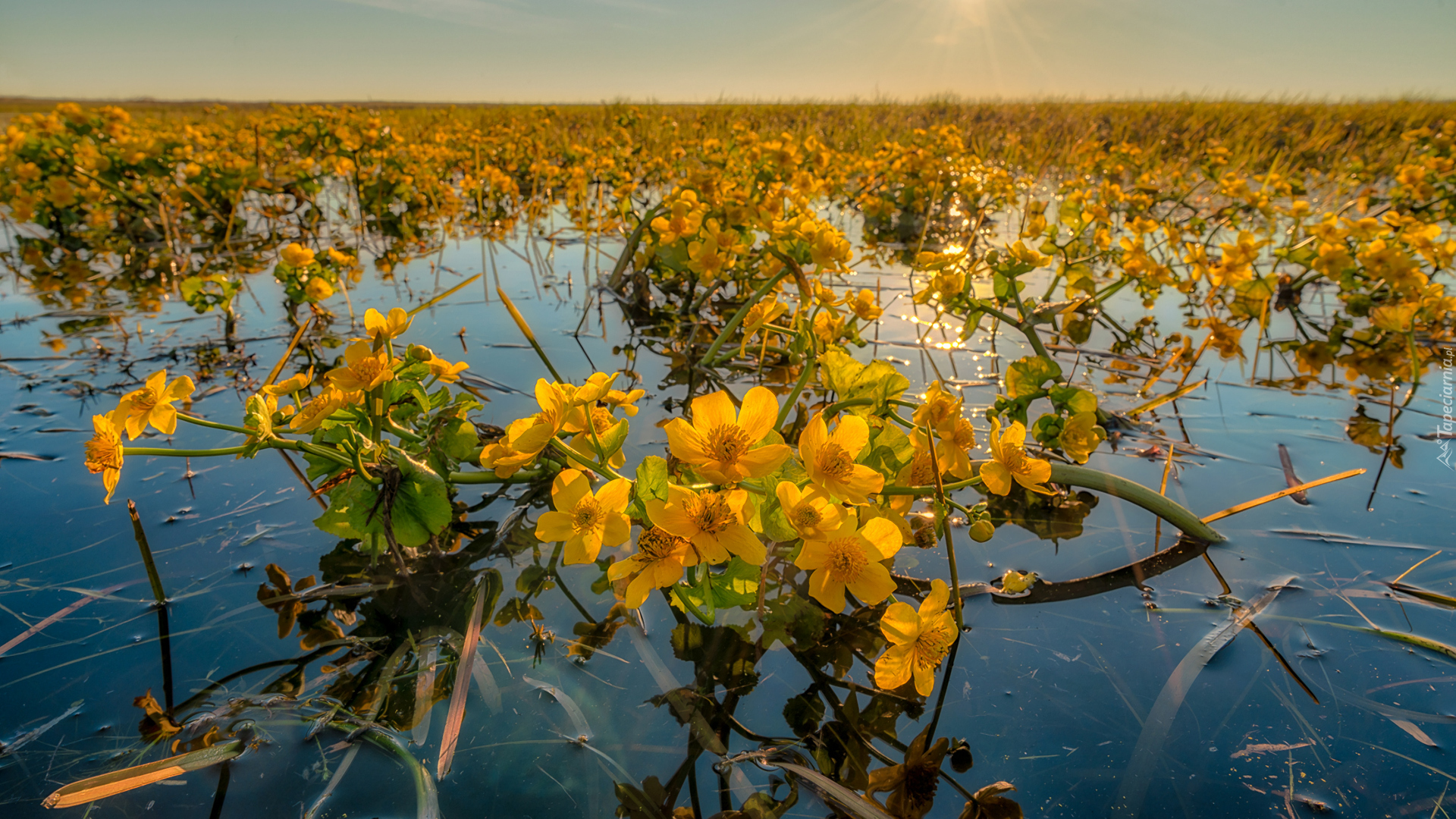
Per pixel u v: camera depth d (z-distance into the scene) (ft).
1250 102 10.47
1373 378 1.84
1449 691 0.86
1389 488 1.29
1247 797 0.74
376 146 4.19
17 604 0.98
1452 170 3.50
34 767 0.75
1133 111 10.10
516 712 0.84
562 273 2.87
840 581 0.86
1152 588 1.06
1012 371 1.46
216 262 3.05
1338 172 5.61
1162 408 1.65
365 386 1.05
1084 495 1.33
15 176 3.40
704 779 0.77
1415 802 0.73
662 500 0.95
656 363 1.90
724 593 0.98
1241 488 1.31
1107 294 2.16
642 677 0.90
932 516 1.06
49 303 2.39
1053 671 0.91
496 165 5.89
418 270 2.88
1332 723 0.82
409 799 0.73
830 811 0.73
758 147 3.06
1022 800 0.75
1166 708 0.85
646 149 6.26
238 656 0.91
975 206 4.24
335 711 0.83
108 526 1.15
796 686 0.90
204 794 0.74
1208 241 3.37
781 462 0.82
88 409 1.55
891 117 9.73
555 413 0.91
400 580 1.06
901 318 2.39
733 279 2.42
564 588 1.06
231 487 1.26
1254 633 0.96
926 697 0.88
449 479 1.17
